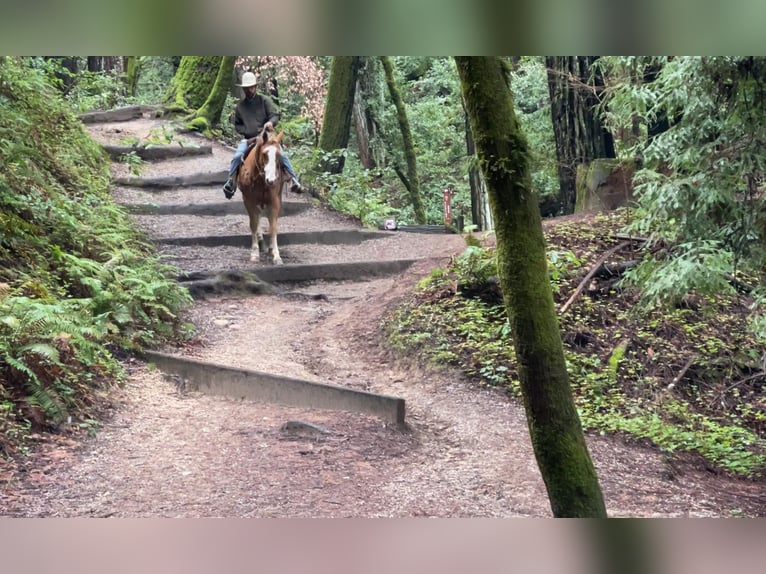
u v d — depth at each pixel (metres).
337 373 9.27
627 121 9.15
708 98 6.58
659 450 7.86
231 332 10.36
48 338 6.91
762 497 6.86
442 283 11.01
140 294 9.28
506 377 9.02
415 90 28.69
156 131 19.42
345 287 12.76
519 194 3.92
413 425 7.64
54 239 9.69
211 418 7.33
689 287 7.28
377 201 17.73
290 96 28.23
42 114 13.36
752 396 9.76
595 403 8.88
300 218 16.23
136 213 14.97
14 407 6.29
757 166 6.54
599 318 10.35
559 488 3.98
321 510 5.28
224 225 15.11
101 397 7.21
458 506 5.62
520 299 3.95
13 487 5.32
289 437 6.84
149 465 6.04
